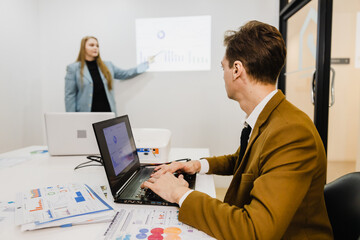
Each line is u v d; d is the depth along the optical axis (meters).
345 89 3.04
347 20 2.90
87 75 2.72
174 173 1.02
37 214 0.70
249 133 0.88
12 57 2.65
